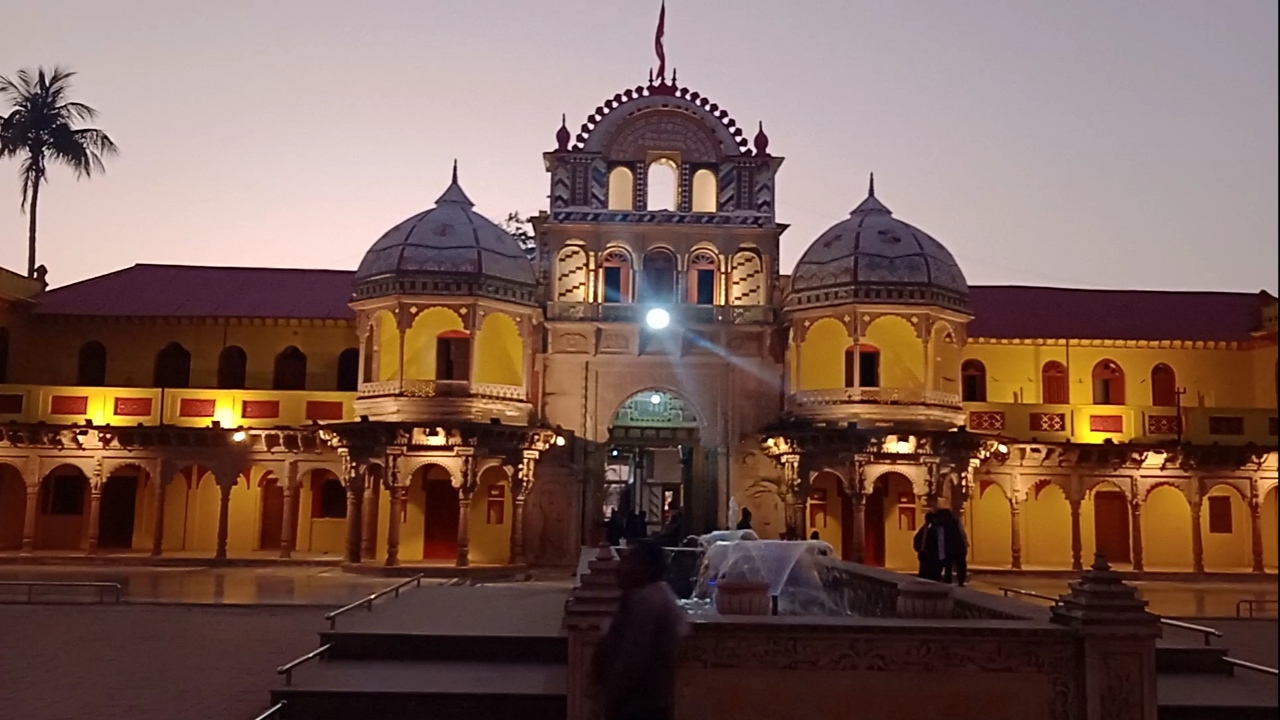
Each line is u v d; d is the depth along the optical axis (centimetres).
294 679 1355
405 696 1265
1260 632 1994
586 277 3706
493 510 3619
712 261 3750
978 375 4025
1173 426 3694
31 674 1460
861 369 3588
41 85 4956
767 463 3634
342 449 3369
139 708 1251
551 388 3650
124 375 3934
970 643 1044
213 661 1566
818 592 2116
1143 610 1039
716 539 2408
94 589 2595
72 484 3862
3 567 3288
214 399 3644
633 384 3669
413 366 3550
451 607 1947
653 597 780
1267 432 3672
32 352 3925
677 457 4609
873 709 1036
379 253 3528
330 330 3991
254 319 3941
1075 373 4028
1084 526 3825
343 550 3841
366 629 1574
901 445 3288
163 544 3831
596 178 3719
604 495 3622
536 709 1262
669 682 766
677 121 3778
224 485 3538
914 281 3434
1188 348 4062
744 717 1032
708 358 3675
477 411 3431
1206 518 3891
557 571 3409
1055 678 1043
